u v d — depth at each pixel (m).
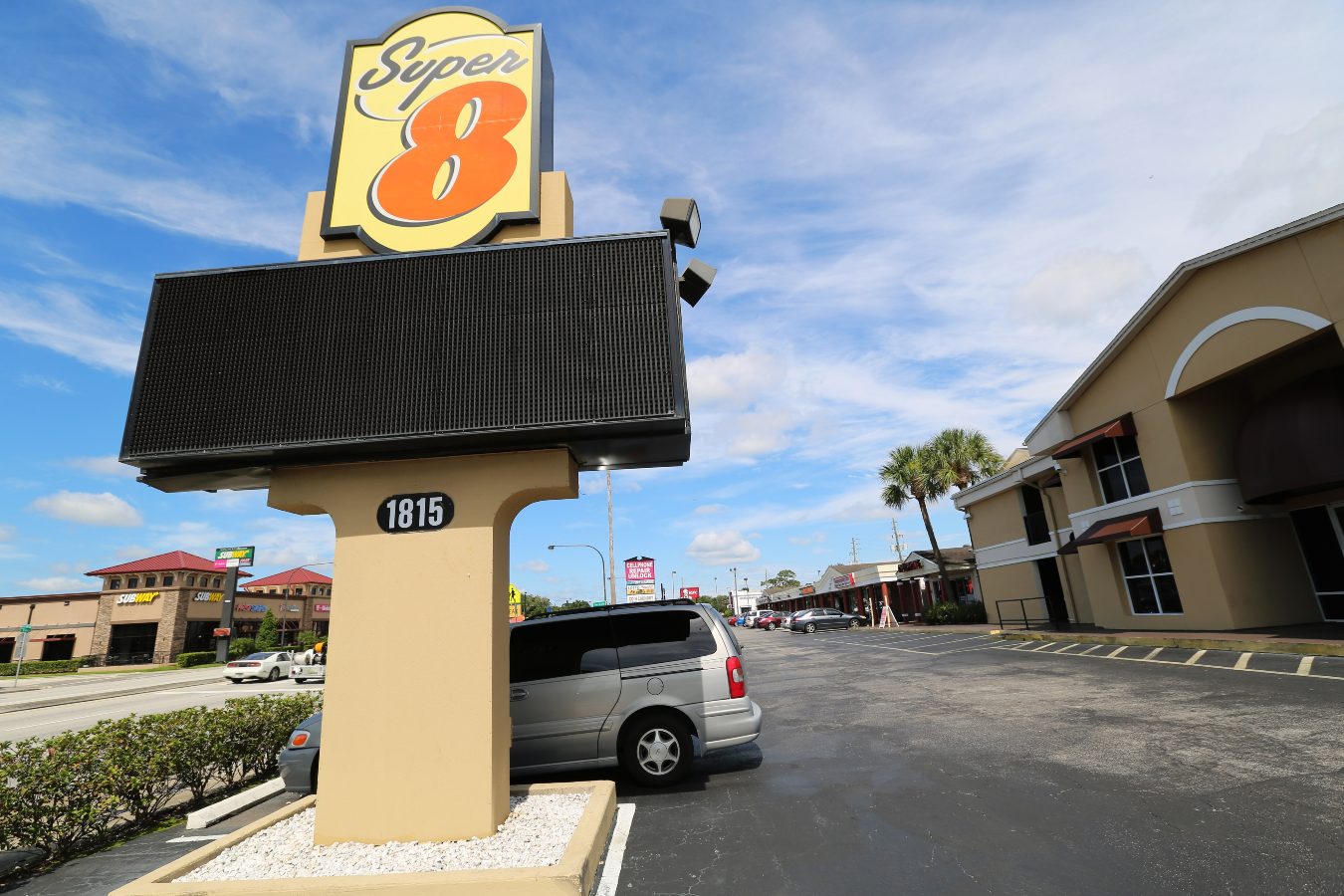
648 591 50.44
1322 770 5.09
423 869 4.01
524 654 6.51
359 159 6.27
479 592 4.80
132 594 46.53
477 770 4.53
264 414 4.82
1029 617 24.45
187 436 4.79
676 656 6.46
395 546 4.92
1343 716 6.59
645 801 5.68
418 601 4.81
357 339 5.00
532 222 6.03
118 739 6.04
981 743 6.89
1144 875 3.66
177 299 5.16
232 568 46.81
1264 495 13.30
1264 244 12.41
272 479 5.10
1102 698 8.72
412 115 6.37
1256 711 7.15
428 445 4.82
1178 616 15.10
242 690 26.53
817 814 5.06
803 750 7.26
